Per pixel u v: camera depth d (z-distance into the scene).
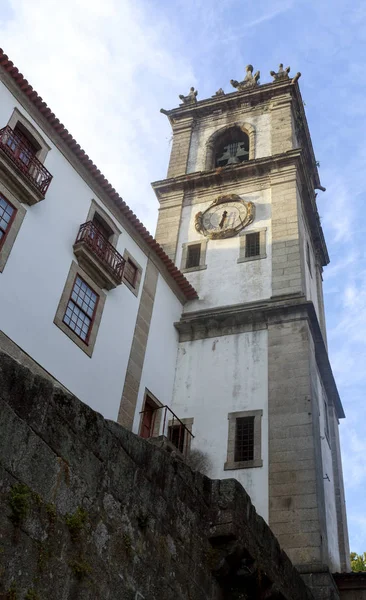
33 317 15.29
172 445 17.30
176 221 26.84
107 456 7.28
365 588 14.98
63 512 6.36
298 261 22.98
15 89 17.05
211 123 31.39
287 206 24.94
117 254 18.89
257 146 28.67
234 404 19.72
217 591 9.02
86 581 6.37
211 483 9.70
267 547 10.31
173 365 21.53
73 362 16.28
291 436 18.05
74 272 17.20
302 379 19.25
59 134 18.22
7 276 14.81
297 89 30.83
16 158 15.64
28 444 6.15
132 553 7.27
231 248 24.72
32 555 5.80
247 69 33.47
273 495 16.97
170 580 7.92
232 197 26.45
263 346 20.77
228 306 22.64
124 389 18.22
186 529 8.65
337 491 21.06
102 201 19.62
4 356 6.21
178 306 23.14
